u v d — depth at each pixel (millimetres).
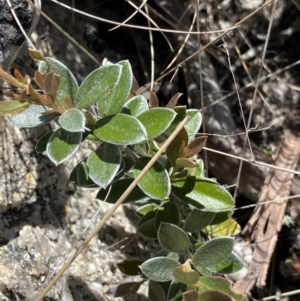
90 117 124
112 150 124
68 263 124
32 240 161
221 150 217
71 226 177
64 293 159
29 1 152
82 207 185
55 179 182
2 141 174
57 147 120
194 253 143
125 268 160
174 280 139
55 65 126
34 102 113
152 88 186
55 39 223
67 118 113
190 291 123
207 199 142
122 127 121
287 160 207
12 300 146
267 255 186
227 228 177
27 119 123
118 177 142
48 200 175
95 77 122
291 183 201
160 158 138
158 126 125
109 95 127
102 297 168
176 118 134
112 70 121
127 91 126
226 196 142
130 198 152
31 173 176
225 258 135
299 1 182
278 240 212
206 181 144
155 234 151
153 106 142
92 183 137
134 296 178
